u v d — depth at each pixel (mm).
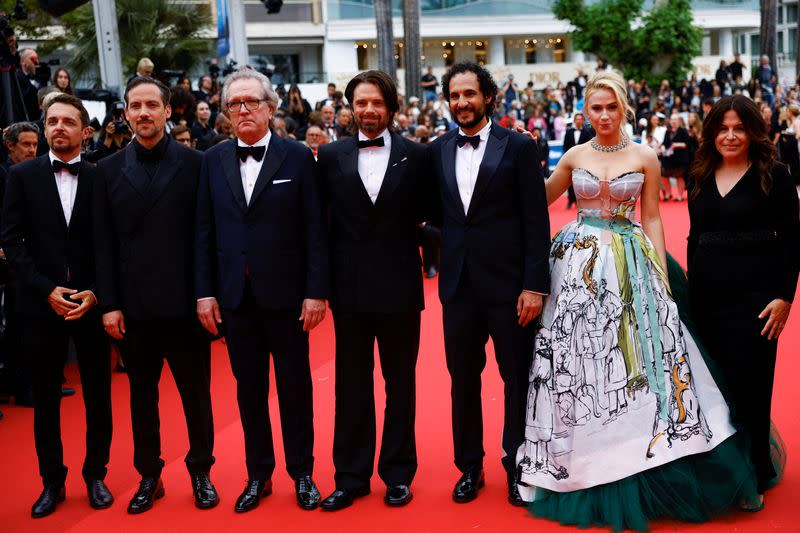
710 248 3404
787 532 3084
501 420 4359
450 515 3338
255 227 3393
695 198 3465
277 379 3500
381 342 3521
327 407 4762
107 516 3463
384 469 3531
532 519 3277
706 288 3410
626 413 3234
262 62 24906
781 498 3373
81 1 8109
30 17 19281
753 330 3314
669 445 3176
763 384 3303
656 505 3166
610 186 3455
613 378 3270
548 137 18766
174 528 3326
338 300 3473
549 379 3377
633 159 3484
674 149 14016
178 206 3449
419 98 19969
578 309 3369
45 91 6098
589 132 5023
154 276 3408
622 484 3186
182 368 3521
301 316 3432
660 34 25641
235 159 3439
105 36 9008
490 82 3398
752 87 21406
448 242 3467
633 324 3314
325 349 6152
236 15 12352
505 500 3455
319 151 3520
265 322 3457
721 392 3369
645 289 3363
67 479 3916
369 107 3371
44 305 3502
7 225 3498
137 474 3941
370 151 3430
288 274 3412
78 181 3543
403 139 3473
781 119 14633
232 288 3398
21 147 4648
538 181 3398
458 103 3348
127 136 5961
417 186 3463
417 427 4352
